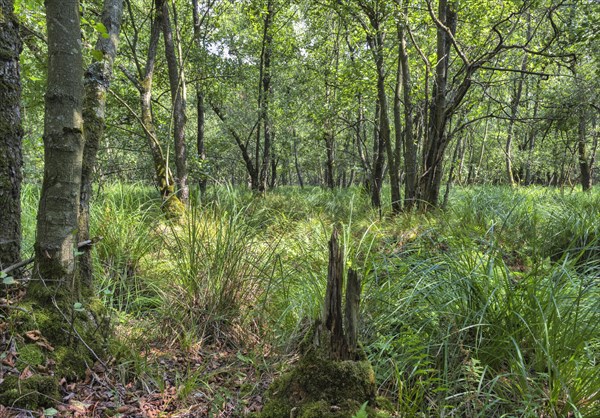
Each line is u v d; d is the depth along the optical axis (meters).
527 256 5.03
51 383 2.56
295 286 4.21
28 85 5.79
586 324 2.89
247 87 13.80
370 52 8.94
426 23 9.08
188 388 2.87
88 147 3.36
